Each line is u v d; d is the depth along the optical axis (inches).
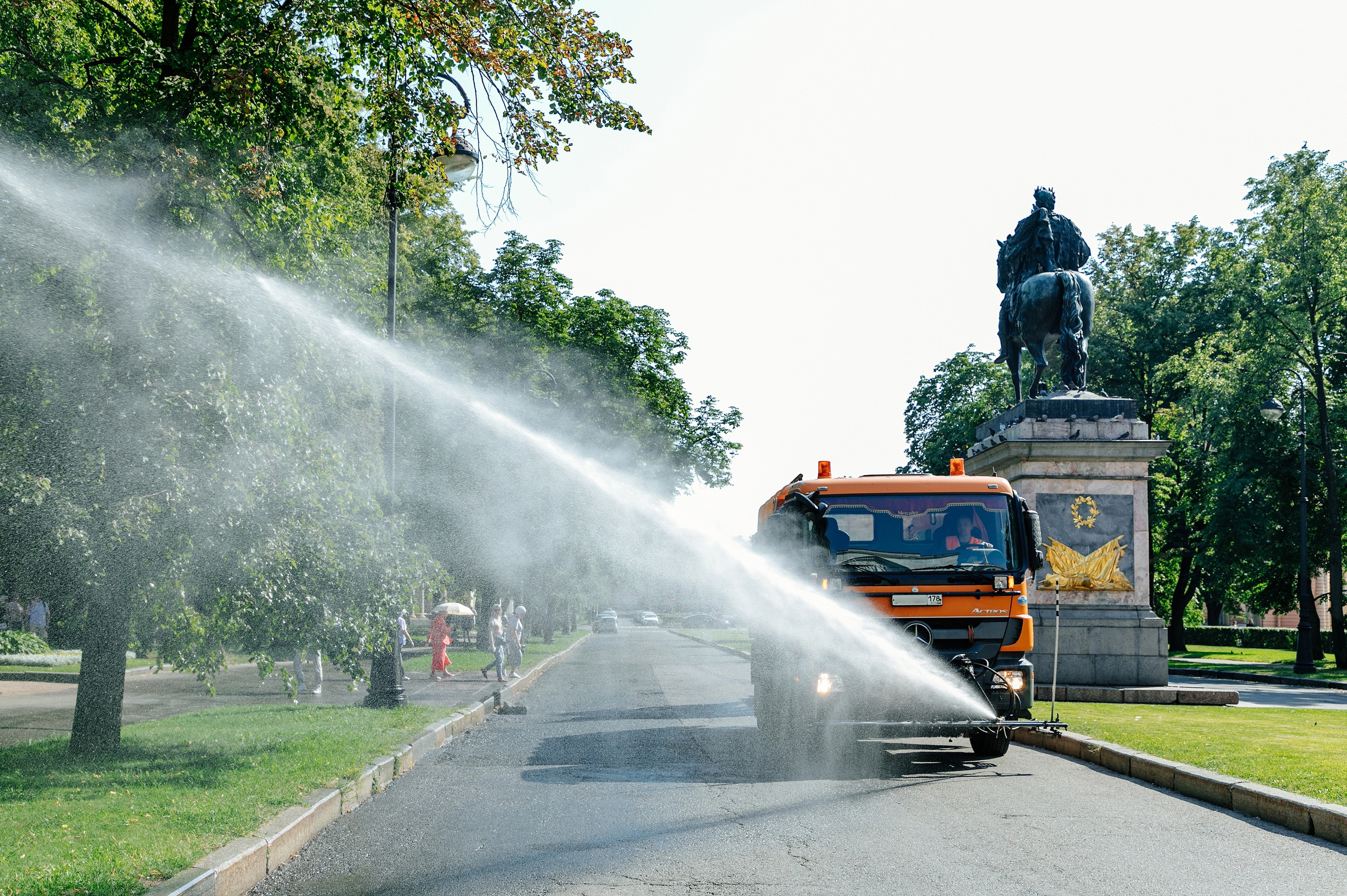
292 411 418.6
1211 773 379.2
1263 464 1541.6
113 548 377.1
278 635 418.0
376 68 526.6
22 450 365.4
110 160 425.7
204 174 445.1
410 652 1636.3
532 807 360.2
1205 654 2023.9
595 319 1598.2
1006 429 807.1
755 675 614.2
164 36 464.8
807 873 266.1
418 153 554.9
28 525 363.9
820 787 400.8
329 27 488.7
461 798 379.2
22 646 1203.2
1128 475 773.3
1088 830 319.0
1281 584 1888.5
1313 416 1553.9
